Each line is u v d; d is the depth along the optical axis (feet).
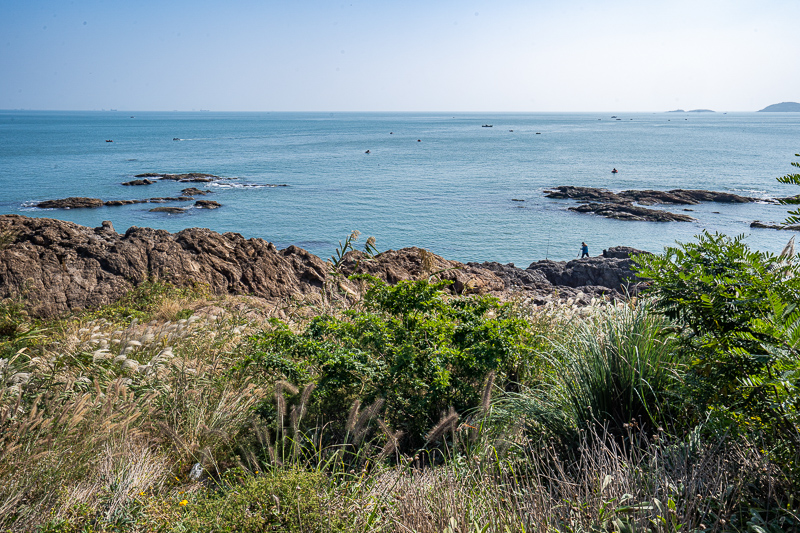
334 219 179.63
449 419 12.62
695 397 11.04
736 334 9.61
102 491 11.93
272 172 319.06
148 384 17.80
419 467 14.24
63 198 210.59
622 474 10.14
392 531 10.32
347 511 10.69
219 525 10.22
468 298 20.49
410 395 16.19
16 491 11.05
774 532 8.05
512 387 18.17
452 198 223.51
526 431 14.25
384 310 19.54
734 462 9.64
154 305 45.11
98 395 16.07
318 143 581.94
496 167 342.44
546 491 10.80
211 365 19.92
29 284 48.75
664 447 10.94
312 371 17.74
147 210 194.49
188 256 58.13
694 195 219.82
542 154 434.71
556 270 82.48
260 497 10.56
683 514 8.76
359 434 14.08
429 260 25.00
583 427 13.41
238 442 15.51
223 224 171.42
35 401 13.74
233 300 45.55
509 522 9.53
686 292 11.05
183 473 14.53
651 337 14.03
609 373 13.98
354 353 16.31
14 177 284.82
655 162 366.43
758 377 9.25
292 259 65.21
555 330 20.99
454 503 10.30
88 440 13.55
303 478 11.01
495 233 158.30
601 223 173.68
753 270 10.55
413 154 440.86
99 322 33.94
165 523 11.04
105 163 361.30
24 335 25.14
